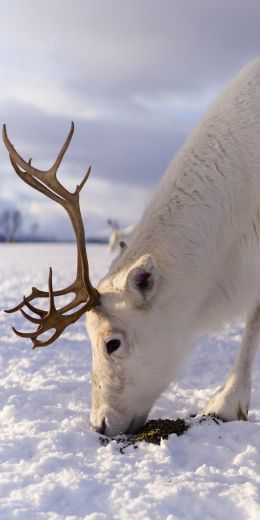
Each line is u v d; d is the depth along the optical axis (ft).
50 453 15.33
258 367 27.48
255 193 19.29
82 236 17.72
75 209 17.83
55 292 17.72
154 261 18.34
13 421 18.42
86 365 26.94
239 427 17.38
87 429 17.61
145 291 17.57
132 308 17.69
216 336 33.73
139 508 12.47
